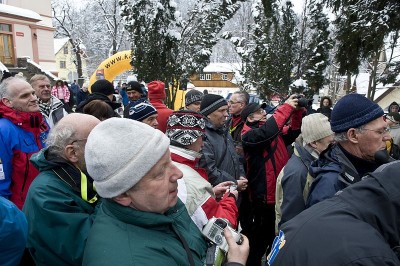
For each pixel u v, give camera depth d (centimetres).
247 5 1719
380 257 94
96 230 118
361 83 2591
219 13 865
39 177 164
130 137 118
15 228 137
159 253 111
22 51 2277
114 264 104
